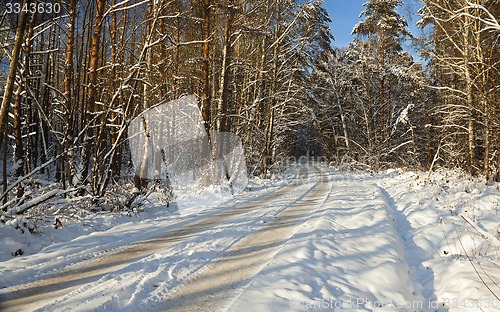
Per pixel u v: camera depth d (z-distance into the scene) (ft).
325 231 22.34
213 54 54.54
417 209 30.30
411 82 76.43
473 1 39.27
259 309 11.53
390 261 16.94
